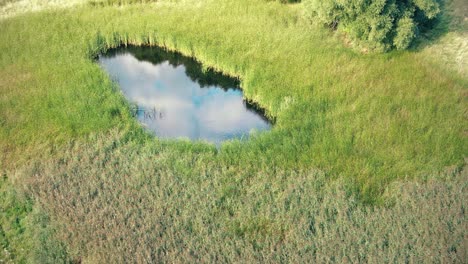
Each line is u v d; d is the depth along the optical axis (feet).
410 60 62.54
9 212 42.42
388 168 47.09
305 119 53.36
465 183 44.55
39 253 38.01
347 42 67.15
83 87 58.70
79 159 48.39
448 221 40.68
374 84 58.34
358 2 61.26
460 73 60.13
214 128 57.26
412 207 42.27
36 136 50.90
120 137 51.13
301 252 38.42
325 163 47.44
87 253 38.27
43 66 62.49
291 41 66.59
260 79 60.64
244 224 41.09
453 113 53.21
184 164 47.32
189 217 41.45
